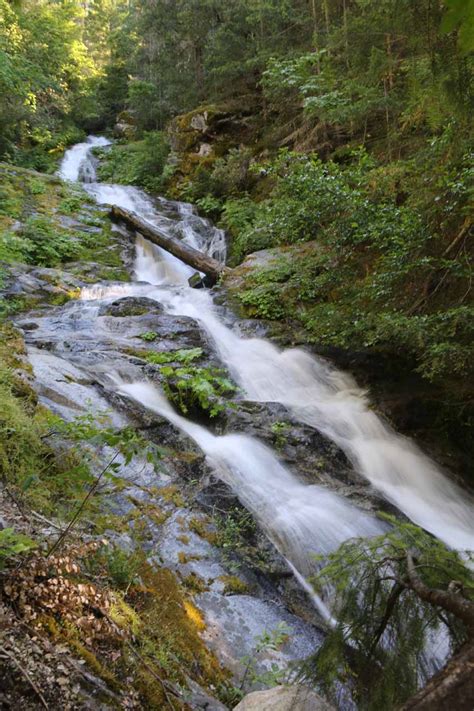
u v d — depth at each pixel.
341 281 6.74
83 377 5.31
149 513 3.59
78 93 25.39
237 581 3.32
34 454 3.38
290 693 1.99
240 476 4.63
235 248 12.88
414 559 1.83
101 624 2.24
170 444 4.71
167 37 20.14
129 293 9.97
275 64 10.25
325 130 11.67
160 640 2.48
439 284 5.27
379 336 5.41
